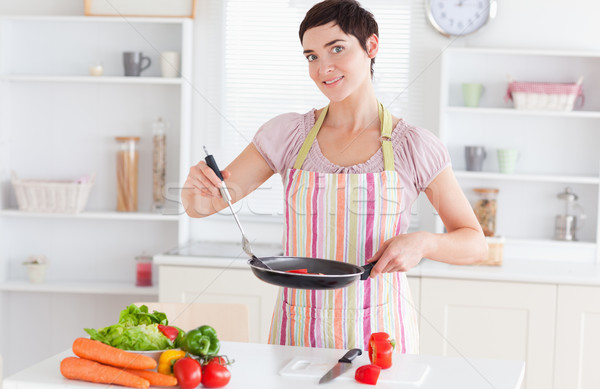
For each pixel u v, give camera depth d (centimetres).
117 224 351
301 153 183
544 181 333
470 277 288
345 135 182
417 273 289
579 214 326
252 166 191
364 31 171
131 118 345
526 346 288
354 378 145
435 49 333
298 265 170
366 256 176
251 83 343
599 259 327
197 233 348
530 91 314
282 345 172
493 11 327
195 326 215
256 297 298
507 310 288
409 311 181
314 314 173
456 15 328
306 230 179
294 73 341
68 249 353
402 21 333
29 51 346
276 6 339
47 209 328
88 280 352
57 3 343
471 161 325
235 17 341
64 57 345
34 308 355
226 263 298
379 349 150
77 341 145
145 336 149
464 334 289
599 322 285
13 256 354
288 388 139
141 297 349
